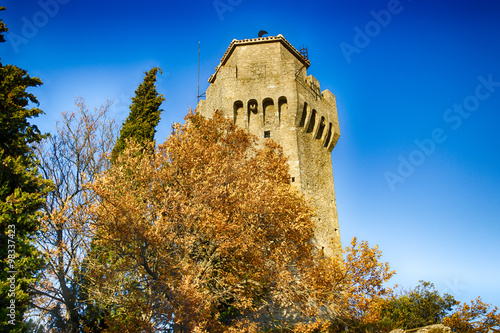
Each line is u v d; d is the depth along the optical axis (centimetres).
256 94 3064
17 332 1306
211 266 1772
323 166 3144
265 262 1797
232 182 1812
